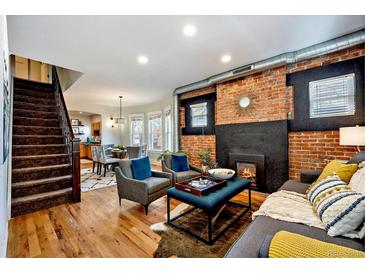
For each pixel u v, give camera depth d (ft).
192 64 10.91
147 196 8.37
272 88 10.66
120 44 8.37
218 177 8.54
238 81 12.17
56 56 9.55
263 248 2.83
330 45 8.29
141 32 7.41
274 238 2.89
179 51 9.19
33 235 6.63
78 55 9.47
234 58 10.13
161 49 8.95
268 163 10.77
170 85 15.47
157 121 23.79
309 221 4.40
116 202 9.93
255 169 11.29
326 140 9.14
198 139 15.16
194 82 14.53
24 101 13.80
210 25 7.04
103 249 5.81
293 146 10.16
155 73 12.44
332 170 6.12
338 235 3.84
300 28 7.37
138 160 10.07
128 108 27.30
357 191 4.52
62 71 17.44
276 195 6.13
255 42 8.43
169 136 21.77
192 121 15.75
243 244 3.68
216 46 8.75
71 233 6.75
